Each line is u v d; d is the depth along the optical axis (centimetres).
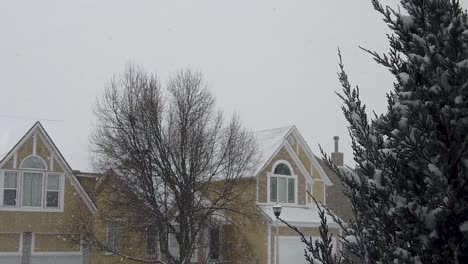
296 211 3400
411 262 408
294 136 3591
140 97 2794
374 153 449
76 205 3025
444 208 401
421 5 447
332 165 490
